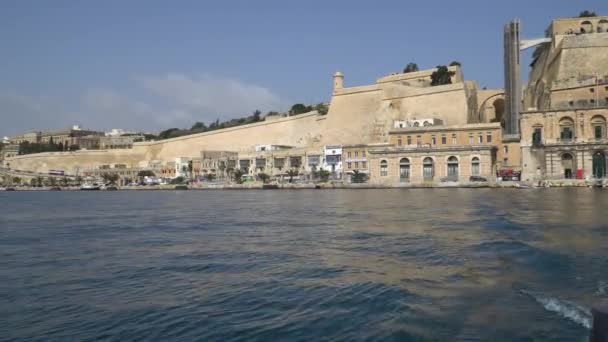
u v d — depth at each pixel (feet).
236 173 533.55
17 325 49.19
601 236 95.35
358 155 462.60
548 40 467.52
